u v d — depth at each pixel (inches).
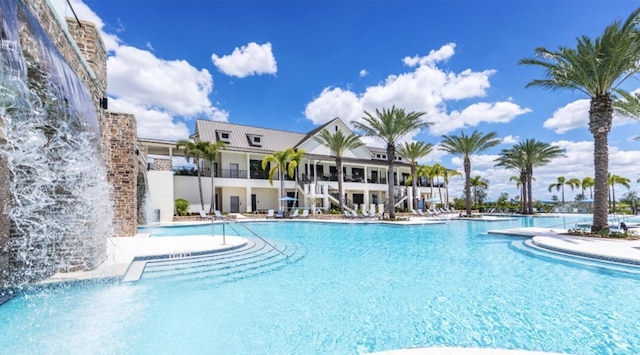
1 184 205.6
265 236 576.1
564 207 1363.2
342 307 199.5
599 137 494.0
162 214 845.2
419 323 174.4
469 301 209.5
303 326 170.6
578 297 215.2
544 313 186.9
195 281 252.5
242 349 144.2
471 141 1089.4
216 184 1075.3
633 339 152.2
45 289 214.7
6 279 209.2
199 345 147.5
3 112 159.5
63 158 224.1
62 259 235.5
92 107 250.5
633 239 427.5
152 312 186.9
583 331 161.9
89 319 174.9
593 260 311.3
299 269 304.5
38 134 192.2
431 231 671.1
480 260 347.9
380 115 962.1
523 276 274.1
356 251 412.5
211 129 1209.4
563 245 372.8
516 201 1883.6
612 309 192.2
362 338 156.5
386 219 957.8
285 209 1099.3
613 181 1857.8
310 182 1246.9
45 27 192.7
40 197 222.2
